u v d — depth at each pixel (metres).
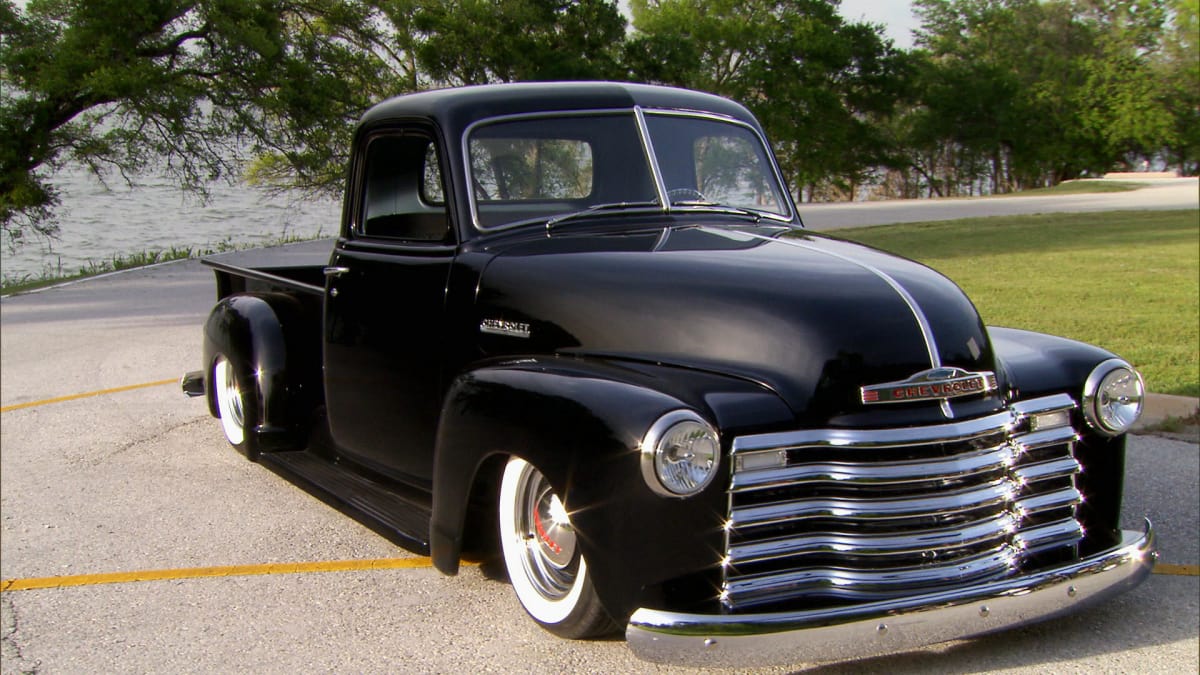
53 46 23.48
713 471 3.08
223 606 4.11
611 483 3.11
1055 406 3.54
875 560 3.21
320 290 5.09
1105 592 3.44
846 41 52.41
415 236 4.43
